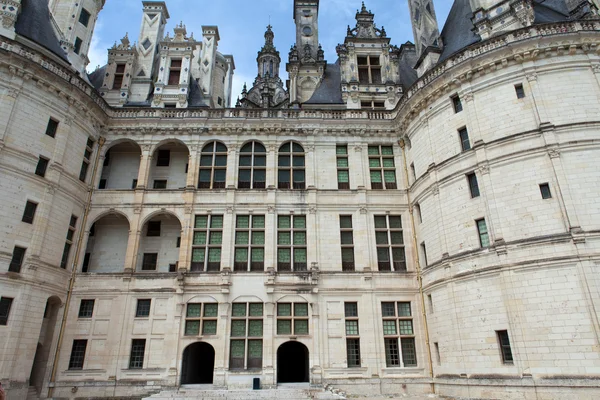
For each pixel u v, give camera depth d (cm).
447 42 3400
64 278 2952
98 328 2948
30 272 2627
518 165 2522
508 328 2312
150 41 4053
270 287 3078
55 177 2883
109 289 3042
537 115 2544
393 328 3050
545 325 2217
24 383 2514
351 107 3709
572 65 2592
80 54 3784
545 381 2139
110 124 3478
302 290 3094
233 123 3541
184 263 3130
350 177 3462
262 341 2970
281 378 3766
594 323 2102
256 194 3381
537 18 2880
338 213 3356
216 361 2891
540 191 2422
